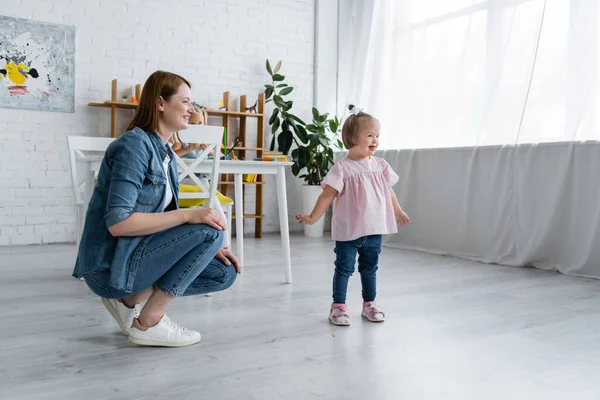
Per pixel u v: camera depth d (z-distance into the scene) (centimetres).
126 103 429
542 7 339
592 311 223
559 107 328
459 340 181
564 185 320
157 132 159
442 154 405
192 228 152
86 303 226
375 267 209
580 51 316
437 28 422
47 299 232
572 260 316
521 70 351
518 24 354
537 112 339
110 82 446
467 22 396
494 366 156
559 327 199
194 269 158
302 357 161
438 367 154
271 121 501
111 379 141
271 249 405
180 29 474
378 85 477
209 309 218
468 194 380
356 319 207
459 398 132
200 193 236
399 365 155
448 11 412
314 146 500
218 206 260
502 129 362
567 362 160
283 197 276
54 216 429
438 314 216
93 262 147
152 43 462
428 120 427
